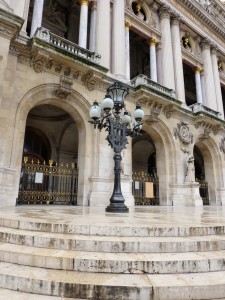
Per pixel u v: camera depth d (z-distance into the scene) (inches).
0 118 427.2
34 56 490.9
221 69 1093.8
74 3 770.2
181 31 930.1
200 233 197.6
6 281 136.4
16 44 472.7
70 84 533.3
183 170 714.2
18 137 457.7
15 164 442.0
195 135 796.6
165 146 714.2
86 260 144.4
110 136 363.3
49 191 534.0
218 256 158.6
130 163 598.5
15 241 179.9
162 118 704.4
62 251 161.3
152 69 780.6
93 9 680.4
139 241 165.9
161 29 842.8
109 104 339.0
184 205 673.0
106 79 589.9
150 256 154.9
